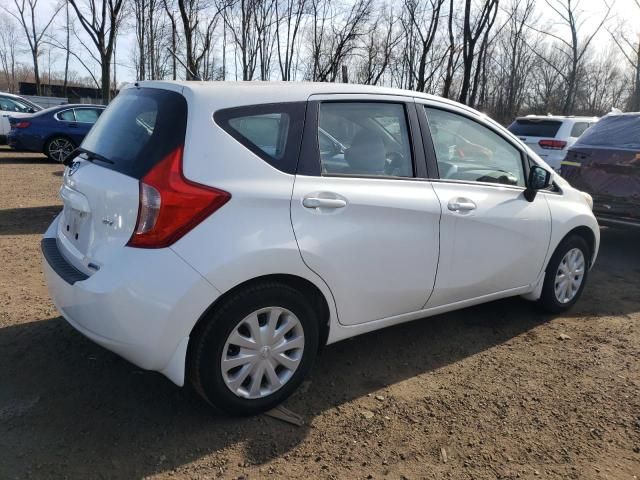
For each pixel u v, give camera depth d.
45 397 2.96
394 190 3.12
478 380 3.34
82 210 2.86
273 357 2.82
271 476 2.45
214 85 2.79
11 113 15.93
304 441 2.69
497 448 2.69
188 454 2.56
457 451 2.66
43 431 2.67
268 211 2.65
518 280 3.96
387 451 2.64
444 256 3.36
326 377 3.31
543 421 2.93
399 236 3.11
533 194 3.90
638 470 2.57
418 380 3.32
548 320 4.30
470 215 3.46
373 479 2.45
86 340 3.59
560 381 3.35
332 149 2.97
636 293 5.05
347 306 3.03
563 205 4.18
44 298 4.27
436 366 3.50
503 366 3.53
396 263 3.13
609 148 6.22
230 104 2.70
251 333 2.72
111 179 2.66
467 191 3.49
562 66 26.77
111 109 3.23
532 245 3.91
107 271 2.50
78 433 2.67
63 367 3.26
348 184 2.95
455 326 4.13
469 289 3.61
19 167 12.30
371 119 3.16
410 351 3.70
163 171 2.49
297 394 3.10
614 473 2.54
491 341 3.89
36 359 3.33
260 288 2.68
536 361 3.61
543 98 29.00
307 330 2.91
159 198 2.44
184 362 2.54
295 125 2.85
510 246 3.76
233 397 2.73
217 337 2.61
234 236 2.54
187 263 2.45
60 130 13.19
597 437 2.80
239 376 2.73
